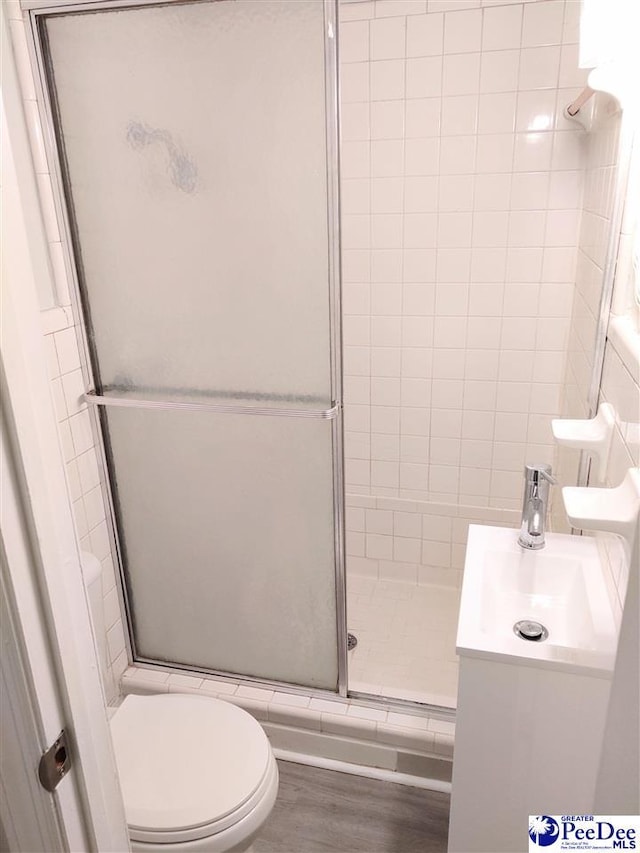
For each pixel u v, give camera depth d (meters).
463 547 2.59
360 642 2.33
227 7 1.36
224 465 1.75
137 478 1.85
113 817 0.75
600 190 1.71
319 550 1.77
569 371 2.16
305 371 1.59
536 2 1.98
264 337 1.59
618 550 1.20
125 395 1.76
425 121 2.17
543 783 1.25
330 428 1.63
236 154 1.46
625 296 1.41
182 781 1.35
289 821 1.72
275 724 1.91
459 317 2.34
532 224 2.19
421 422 2.50
